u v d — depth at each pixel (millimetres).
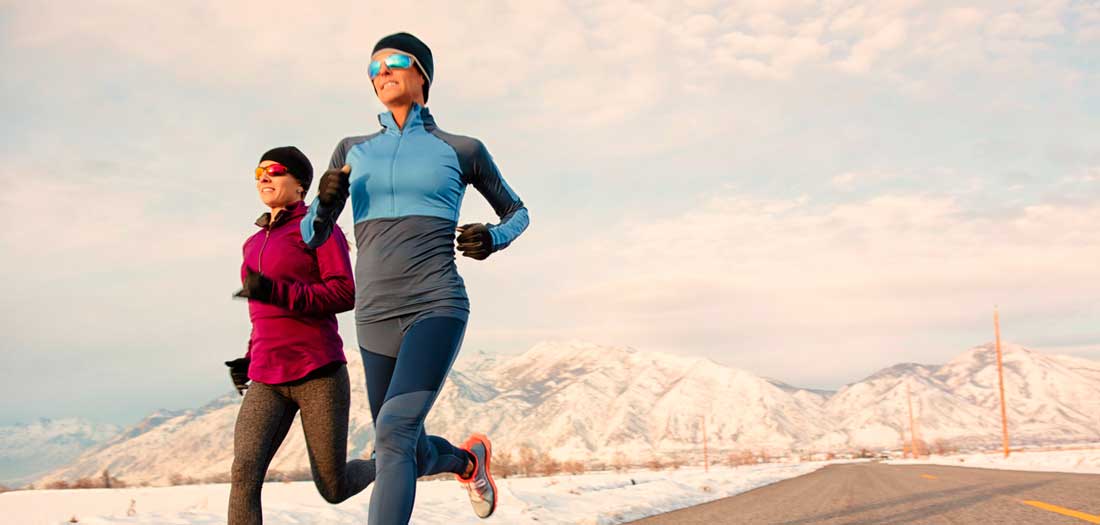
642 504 9188
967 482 11812
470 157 3303
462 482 3957
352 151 3395
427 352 3016
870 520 6363
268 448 3479
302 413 3535
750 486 16109
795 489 13109
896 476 16719
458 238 3143
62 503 18953
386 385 3201
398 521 2816
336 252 3490
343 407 3557
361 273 3236
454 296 3156
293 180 3623
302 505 9375
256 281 3197
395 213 3182
